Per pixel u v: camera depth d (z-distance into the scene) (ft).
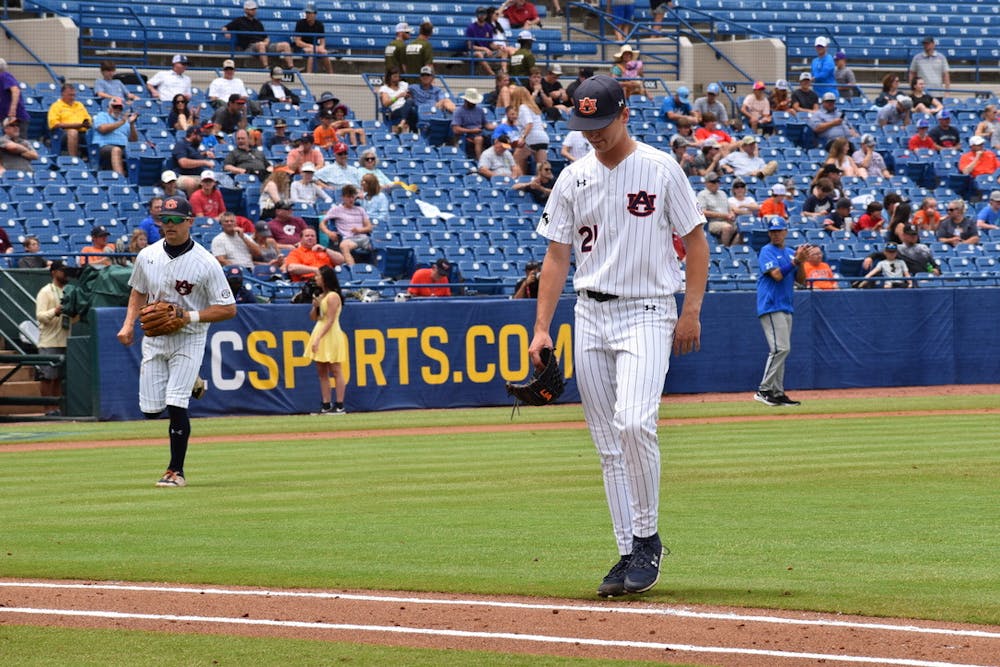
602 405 65.87
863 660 51.75
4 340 193.26
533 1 338.75
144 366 111.86
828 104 294.05
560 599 63.98
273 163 243.81
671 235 65.16
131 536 84.43
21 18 286.66
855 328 225.35
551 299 66.54
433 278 213.66
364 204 231.91
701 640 55.26
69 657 53.67
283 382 191.52
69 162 229.45
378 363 196.75
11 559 75.82
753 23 349.00
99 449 145.07
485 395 203.31
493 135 261.65
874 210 254.47
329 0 309.83
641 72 305.32
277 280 208.64
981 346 233.35
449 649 54.34
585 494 103.60
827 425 162.40
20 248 205.16
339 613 61.26
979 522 87.66
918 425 161.27
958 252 255.70
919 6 364.38
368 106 286.87
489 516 92.12
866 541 80.33
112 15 282.15
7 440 155.94
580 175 64.90
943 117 299.17
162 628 58.65
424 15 315.58
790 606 61.57
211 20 291.99
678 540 81.05
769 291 187.52
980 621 58.49
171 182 213.25
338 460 131.13
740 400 204.23
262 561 74.74
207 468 125.29
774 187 250.16
